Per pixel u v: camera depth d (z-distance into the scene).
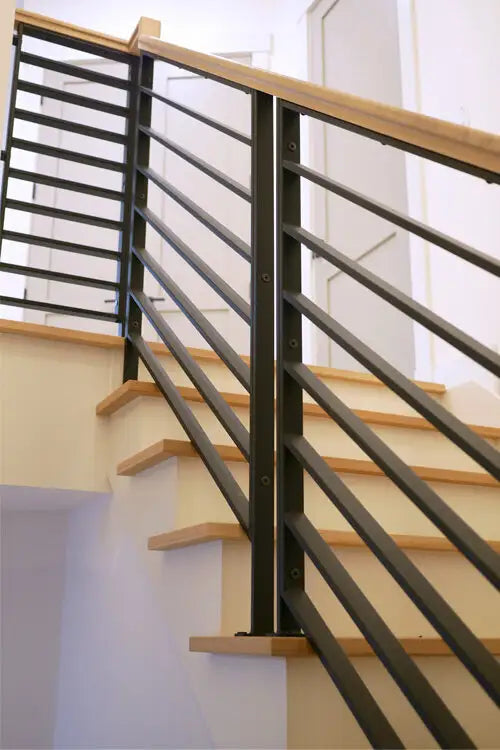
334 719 1.19
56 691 2.44
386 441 2.15
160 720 1.57
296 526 1.23
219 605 1.39
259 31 5.07
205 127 4.83
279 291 1.38
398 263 3.61
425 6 3.50
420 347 3.27
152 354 1.96
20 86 2.24
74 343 2.10
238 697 1.28
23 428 2.00
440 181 3.24
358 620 1.06
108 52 2.40
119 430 1.99
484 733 1.34
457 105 3.19
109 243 4.62
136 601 1.76
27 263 4.57
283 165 1.43
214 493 1.64
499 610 1.67
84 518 2.27
